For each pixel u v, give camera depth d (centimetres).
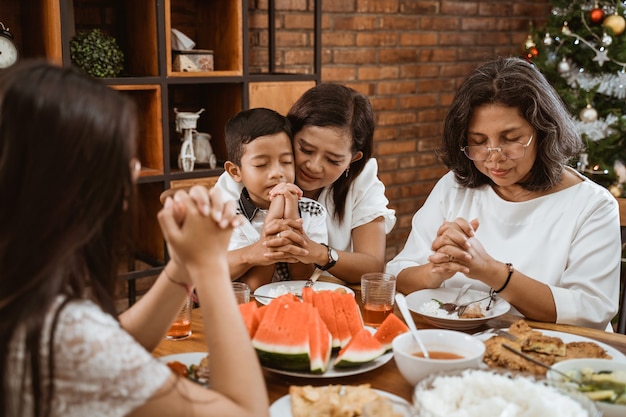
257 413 77
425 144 439
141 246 311
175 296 97
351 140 171
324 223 177
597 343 122
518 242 164
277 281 173
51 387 67
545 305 141
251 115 167
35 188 66
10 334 66
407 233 442
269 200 167
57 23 250
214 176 296
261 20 348
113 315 80
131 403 69
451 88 445
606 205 158
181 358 111
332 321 120
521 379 89
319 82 323
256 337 108
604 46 336
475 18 445
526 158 154
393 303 141
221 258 84
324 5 372
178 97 326
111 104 70
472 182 173
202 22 318
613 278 152
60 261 67
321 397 94
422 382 89
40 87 67
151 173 276
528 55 367
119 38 304
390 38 406
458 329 134
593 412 82
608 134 339
